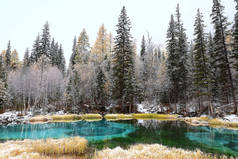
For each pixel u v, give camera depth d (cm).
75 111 3044
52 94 3725
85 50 3841
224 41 2267
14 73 3712
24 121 2286
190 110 2861
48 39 3909
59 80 3769
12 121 2281
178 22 2998
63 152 848
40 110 3061
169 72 2903
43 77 3231
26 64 4272
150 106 3244
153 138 1256
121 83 2792
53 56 4359
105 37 4116
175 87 2811
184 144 1062
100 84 3156
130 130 1623
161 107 3095
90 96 3319
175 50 2872
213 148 967
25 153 748
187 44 3080
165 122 2134
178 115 2641
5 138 1309
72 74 3400
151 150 738
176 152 719
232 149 945
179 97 2953
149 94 3409
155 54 4800
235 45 2161
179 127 1739
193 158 639
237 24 2122
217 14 2333
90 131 1595
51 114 2842
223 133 1407
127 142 1138
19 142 1023
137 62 3825
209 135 1342
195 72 2583
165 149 782
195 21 2527
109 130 1634
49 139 1041
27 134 1470
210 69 2400
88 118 2558
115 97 2880
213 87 2591
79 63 3512
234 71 2583
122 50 2948
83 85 3269
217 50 2361
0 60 3331
